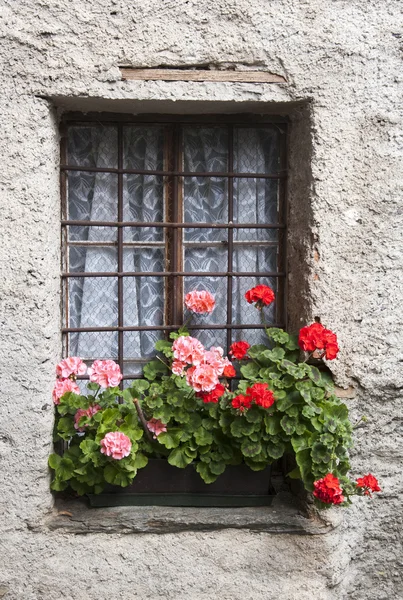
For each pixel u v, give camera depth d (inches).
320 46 91.9
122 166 100.7
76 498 97.8
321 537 94.4
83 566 92.0
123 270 103.0
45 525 91.4
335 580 95.1
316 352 93.4
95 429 92.0
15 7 86.7
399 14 93.4
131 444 88.9
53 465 91.1
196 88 90.7
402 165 94.2
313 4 91.6
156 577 93.5
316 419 89.4
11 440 89.6
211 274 102.6
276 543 94.8
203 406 93.7
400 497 98.1
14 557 90.4
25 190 88.0
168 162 102.2
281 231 104.4
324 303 93.9
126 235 102.6
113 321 102.5
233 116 100.5
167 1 89.2
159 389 92.4
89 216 101.3
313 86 92.0
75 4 87.7
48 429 91.0
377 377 95.3
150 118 99.6
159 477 94.1
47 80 87.7
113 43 88.7
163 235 103.5
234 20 90.6
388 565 99.1
